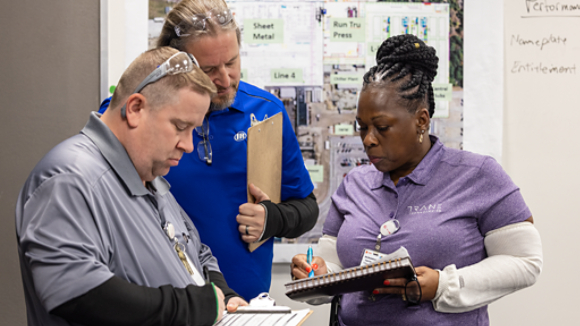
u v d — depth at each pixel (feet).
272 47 6.02
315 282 2.95
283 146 4.60
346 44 6.03
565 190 6.03
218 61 3.58
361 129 3.43
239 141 4.25
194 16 3.49
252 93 4.47
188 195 4.17
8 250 5.93
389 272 2.83
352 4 6.00
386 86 3.26
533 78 6.01
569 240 6.02
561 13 5.97
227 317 3.17
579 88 5.99
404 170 3.54
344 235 3.62
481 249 3.34
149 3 5.98
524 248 3.19
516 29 6.01
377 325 3.37
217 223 4.20
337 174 6.08
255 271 4.36
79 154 2.71
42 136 5.96
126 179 2.85
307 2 6.00
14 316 5.96
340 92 6.05
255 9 6.00
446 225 3.25
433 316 3.22
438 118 6.03
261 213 3.99
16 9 5.90
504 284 3.13
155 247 2.89
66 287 2.39
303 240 6.09
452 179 3.37
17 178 5.95
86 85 5.99
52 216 2.49
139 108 2.82
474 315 3.30
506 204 3.22
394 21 6.02
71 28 5.94
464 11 6.00
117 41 5.98
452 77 6.03
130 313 2.48
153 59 2.86
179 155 2.99
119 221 2.72
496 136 6.00
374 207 3.57
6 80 5.92
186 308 2.69
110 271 2.62
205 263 3.83
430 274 3.13
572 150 6.01
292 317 3.10
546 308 5.98
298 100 6.06
